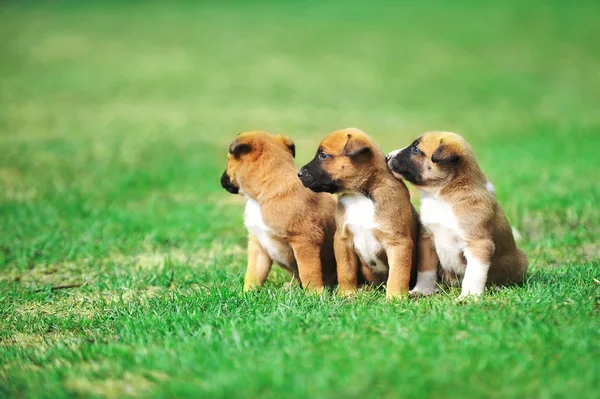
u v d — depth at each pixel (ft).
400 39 148.56
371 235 31.60
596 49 135.74
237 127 87.66
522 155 69.26
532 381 21.71
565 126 84.53
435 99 104.17
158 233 46.47
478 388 21.30
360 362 22.81
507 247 32.12
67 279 38.88
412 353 23.24
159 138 81.05
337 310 28.81
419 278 32.71
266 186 32.96
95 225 47.96
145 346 26.50
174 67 127.75
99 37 155.63
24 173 64.28
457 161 30.76
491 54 134.72
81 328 30.45
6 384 23.65
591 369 21.91
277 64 129.70
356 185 31.48
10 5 200.64
